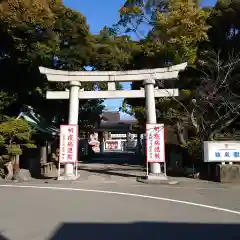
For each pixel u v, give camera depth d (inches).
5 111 1006.4
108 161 1311.5
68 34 942.4
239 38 908.6
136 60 985.5
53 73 705.0
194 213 372.8
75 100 702.5
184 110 877.8
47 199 461.1
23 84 996.6
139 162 1236.5
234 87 864.3
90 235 282.2
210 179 705.0
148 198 474.0
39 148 964.0
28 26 839.7
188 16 839.7
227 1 909.8
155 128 682.8
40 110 1110.4
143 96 701.3
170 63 917.2
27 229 298.8
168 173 818.2
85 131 1508.4
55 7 904.9
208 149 689.6
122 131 2030.0
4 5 791.1
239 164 681.6
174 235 284.7
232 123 919.0
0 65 980.6
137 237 278.1
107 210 385.7
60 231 293.0
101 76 703.7
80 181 664.4
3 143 719.1
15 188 575.2
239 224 323.6
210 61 881.5
